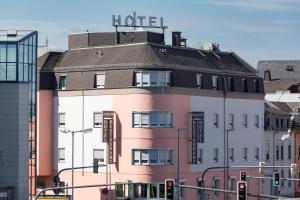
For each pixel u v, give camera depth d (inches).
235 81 5172.2
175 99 4692.4
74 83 4879.4
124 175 4670.3
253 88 5334.6
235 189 5162.4
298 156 5974.4
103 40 5206.7
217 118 5012.3
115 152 4707.2
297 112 5999.0
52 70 4972.9
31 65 4446.4
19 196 4020.7
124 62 4692.4
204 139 4896.7
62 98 4926.2
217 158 5014.8
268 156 5565.9
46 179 4970.5
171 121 4675.2
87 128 4820.4
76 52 4992.6
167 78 4658.0
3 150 4018.2
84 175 4830.2
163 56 4731.8
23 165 4037.9
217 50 5369.1
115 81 4704.7
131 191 4645.7
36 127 4594.0
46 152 4960.6
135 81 4648.1
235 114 5162.4
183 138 4744.1
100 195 4776.1
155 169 4630.9
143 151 4633.4
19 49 4291.3
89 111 4815.5
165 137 4650.6
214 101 4980.3
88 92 4815.5
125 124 4670.3
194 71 4835.1
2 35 4343.0
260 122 5408.5
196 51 5068.9
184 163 4756.4
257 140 5378.9
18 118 4020.7
